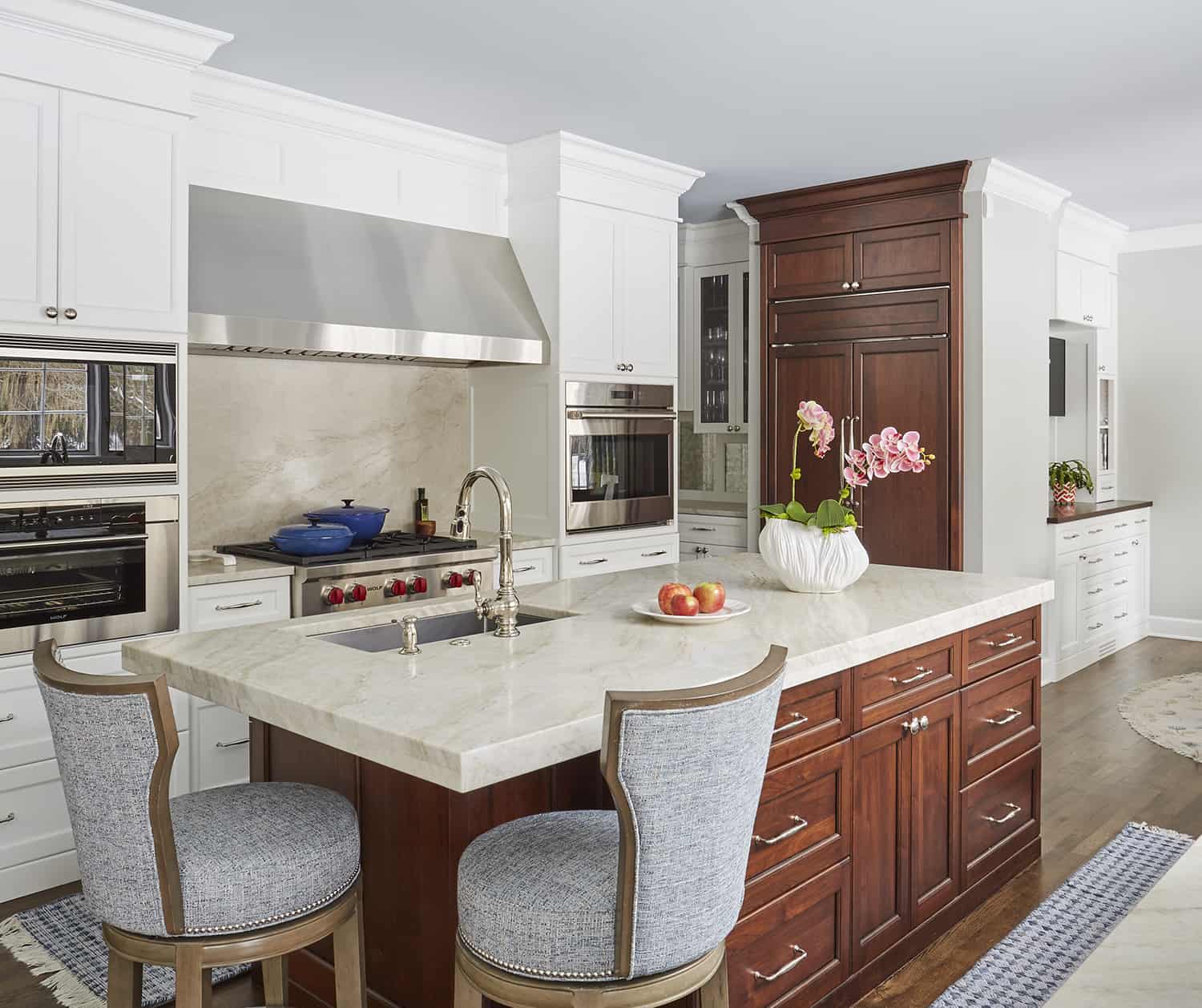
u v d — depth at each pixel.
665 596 2.61
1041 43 3.51
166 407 3.39
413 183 4.44
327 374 4.53
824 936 2.49
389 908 2.16
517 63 3.67
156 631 3.39
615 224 4.85
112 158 3.22
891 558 5.32
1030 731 3.40
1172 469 6.93
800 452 5.62
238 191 3.88
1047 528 5.80
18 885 3.15
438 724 1.70
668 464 5.22
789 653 2.28
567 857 1.73
